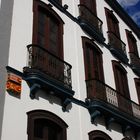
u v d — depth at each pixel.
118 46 17.58
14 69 9.36
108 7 19.30
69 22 13.84
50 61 10.73
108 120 13.17
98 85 12.84
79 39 13.98
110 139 12.94
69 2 14.71
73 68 12.56
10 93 8.91
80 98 12.12
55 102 10.66
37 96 9.94
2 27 9.64
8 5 10.31
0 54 9.20
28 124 9.09
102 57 15.41
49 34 12.23
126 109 14.52
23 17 10.88
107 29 17.66
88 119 12.09
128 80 17.53
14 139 8.45
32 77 9.62
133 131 15.43
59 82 10.66
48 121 10.05
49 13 12.65
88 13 15.36
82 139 11.29
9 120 8.51
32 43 10.77
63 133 10.40
